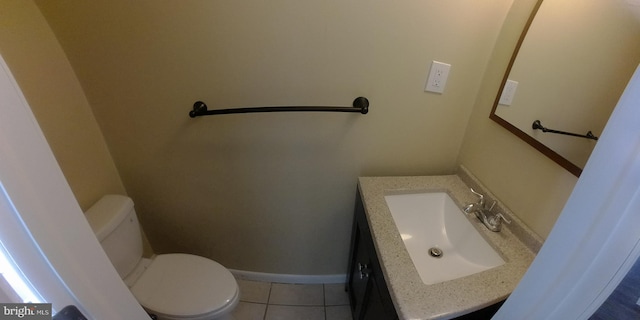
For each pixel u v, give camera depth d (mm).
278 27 935
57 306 354
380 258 828
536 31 836
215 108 1088
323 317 1493
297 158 1229
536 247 842
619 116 310
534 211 864
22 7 854
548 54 794
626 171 306
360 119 1136
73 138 1051
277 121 1131
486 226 966
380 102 1101
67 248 358
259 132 1157
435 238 1082
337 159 1238
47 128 957
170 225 1467
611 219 328
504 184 995
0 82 271
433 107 1133
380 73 1035
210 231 1482
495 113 1013
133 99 1080
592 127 669
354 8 909
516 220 920
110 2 888
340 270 1648
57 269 348
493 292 707
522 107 890
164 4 891
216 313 1074
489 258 891
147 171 1279
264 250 1556
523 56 884
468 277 748
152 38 951
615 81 617
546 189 814
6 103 278
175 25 926
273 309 1520
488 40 1004
